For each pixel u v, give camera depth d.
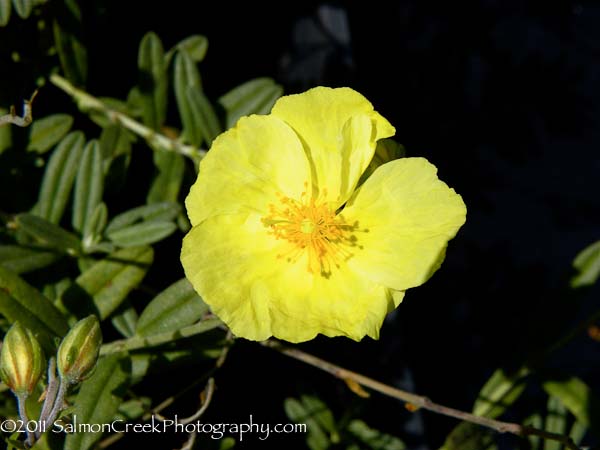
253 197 0.09
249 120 0.09
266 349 0.13
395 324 0.14
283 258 0.09
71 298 0.10
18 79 0.11
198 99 0.11
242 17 0.14
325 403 0.12
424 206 0.09
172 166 0.11
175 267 0.12
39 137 0.11
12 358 0.08
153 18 0.13
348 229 0.09
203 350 0.10
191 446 0.10
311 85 0.14
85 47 0.11
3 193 0.11
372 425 0.13
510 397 0.11
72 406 0.09
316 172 0.09
